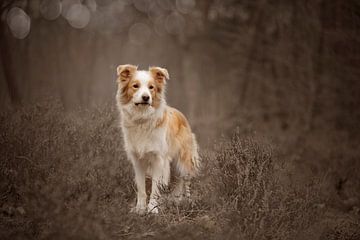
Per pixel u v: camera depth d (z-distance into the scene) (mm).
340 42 18000
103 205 7363
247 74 23391
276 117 20312
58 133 9008
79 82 31203
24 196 7375
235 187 8055
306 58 19500
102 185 7801
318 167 11906
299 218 7566
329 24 18469
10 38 22312
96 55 36625
